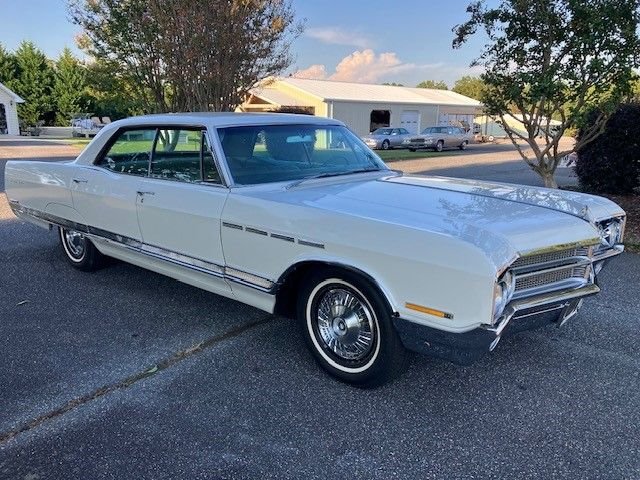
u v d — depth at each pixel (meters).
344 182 3.93
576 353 3.69
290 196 3.45
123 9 15.35
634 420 2.90
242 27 13.01
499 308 2.65
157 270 4.42
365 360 3.15
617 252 3.59
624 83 7.65
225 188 3.67
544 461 2.57
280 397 3.13
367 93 37.84
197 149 3.87
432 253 2.69
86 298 4.71
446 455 2.62
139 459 2.59
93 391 3.18
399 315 2.86
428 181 4.02
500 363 3.55
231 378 3.35
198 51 12.76
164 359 3.59
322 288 3.28
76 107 45.88
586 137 8.58
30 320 4.23
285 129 4.18
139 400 3.09
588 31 7.54
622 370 3.46
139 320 4.23
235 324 4.17
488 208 3.20
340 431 2.81
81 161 4.96
